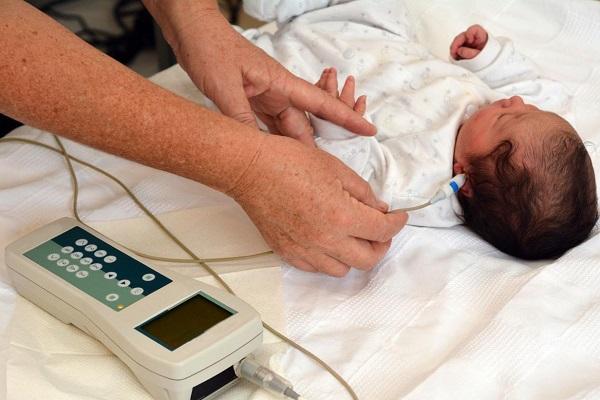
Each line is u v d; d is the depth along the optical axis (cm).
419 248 97
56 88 71
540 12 140
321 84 105
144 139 75
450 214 103
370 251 88
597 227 102
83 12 211
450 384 76
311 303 88
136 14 207
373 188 104
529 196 98
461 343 81
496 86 124
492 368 78
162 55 180
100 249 83
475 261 95
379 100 116
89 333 80
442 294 89
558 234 98
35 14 73
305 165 81
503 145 102
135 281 79
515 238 99
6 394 75
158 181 107
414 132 109
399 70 118
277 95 98
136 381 77
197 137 77
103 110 73
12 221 97
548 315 84
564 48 135
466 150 106
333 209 82
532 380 77
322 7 130
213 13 100
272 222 84
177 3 100
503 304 85
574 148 100
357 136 104
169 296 76
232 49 97
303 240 84
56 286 79
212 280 90
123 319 73
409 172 104
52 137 113
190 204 103
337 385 77
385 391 77
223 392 76
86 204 102
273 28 142
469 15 141
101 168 109
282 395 74
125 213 101
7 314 84
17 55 69
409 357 81
